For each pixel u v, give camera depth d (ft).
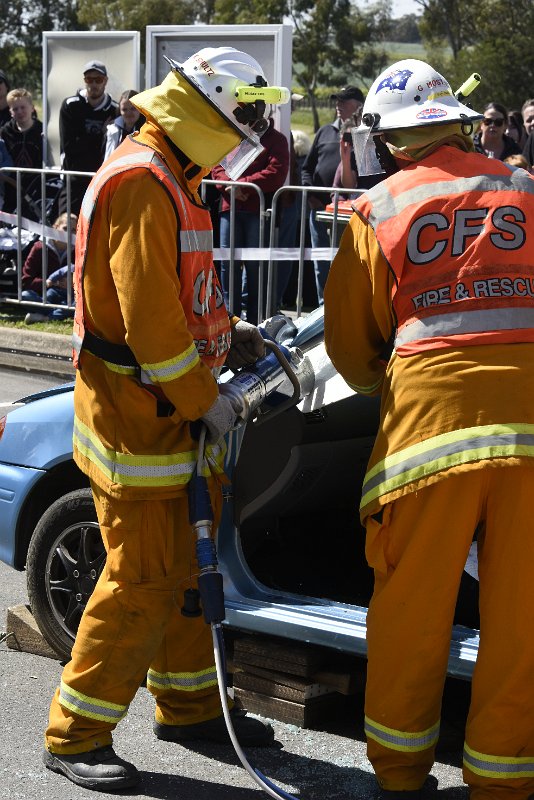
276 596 11.87
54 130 40.78
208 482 10.57
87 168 34.86
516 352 9.29
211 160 9.92
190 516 10.10
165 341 9.59
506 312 9.33
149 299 9.53
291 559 13.97
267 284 29.71
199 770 10.84
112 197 9.75
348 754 11.21
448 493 9.35
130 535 10.22
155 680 11.37
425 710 9.78
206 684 11.28
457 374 9.27
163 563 10.30
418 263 9.53
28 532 13.74
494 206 9.50
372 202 9.86
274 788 9.46
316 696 11.75
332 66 172.04
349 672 11.49
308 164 31.01
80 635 10.46
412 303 9.57
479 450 9.13
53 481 13.60
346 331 10.25
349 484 13.65
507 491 9.32
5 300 33.55
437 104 9.91
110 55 39.96
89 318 10.22
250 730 11.28
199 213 10.23
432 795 10.34
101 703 10.39
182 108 9.85
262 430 12.00
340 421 12.77
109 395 10.23
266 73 33.65
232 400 10.39
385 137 10.16
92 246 9.97
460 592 12.09
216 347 10.52
